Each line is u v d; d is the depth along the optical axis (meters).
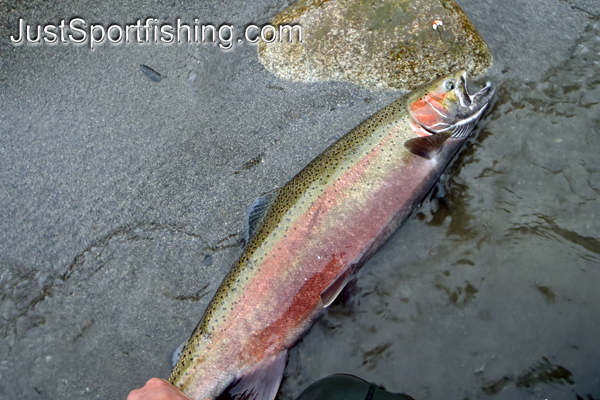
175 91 1.37
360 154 1.26
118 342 1.25
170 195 1.31
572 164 1.26
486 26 1.35
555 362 1.18
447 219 1.26
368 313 1.23
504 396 1.19
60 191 1.32
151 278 1.27
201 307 1.26
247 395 1.21
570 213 1.24
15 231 1.31
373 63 1.33
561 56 1.32
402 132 1.27
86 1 1.42
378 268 1.25
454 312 1.22
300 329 1.23
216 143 1.33
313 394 1.20
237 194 1.30
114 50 1.39
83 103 1.37
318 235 1.23
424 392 1.20
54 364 1.25
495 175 1.27
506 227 1.24
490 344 1.20
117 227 1.30
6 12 1.41
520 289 1.21
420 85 1.32
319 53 1.34
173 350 1.24
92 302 1.27
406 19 1.32
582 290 1.20
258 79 1.36
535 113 1.29
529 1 1.36
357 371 1.22
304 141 1.32
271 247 1.23
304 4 1.37
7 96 1.38
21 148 1.35
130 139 1.34
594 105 1.28
